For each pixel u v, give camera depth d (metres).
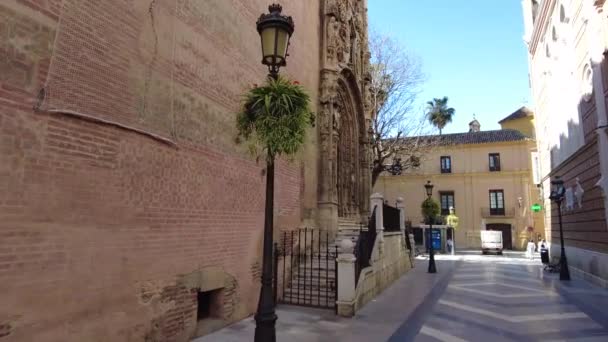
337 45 16.61
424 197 44.19
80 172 4.98
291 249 11.35
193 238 7.12
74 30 5.01
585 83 15.61
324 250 13.25
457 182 43.47
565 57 18.45
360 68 21.27
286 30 5.55
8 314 4.10
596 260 14.70
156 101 6.38
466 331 8.01
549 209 23.80
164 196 6.44
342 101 18.56
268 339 4.99
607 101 13.35
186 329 6.80
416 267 20.80
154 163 6.26
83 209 4.99
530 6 27.12
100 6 5.40
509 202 41.38
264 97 5.36
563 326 8.52
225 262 8.07
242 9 9.38
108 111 5.43
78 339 4.84
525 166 41.19
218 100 8.17
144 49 6.18
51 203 4.60
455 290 13.11
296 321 8.42
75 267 4.84
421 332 7.86
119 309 5.45
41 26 4.60
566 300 11.53
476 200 42.53
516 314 9.65
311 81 14.77
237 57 9.03
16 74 4.31
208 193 7.64
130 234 5.71
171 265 6.52
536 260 26.50
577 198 17.19
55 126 4.70
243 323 8.22
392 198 45.31
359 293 9.88
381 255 12.96
